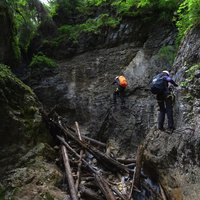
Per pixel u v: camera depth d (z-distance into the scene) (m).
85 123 11.92
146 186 7.75
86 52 13.32
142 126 10.53
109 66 12.52
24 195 6.89
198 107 6.64
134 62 11.93
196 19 8.07
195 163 6.18
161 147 7.39
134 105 11.05
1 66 9.05
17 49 11.96
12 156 7.72
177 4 11.32
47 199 6.87
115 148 10.62
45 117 9.66
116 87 11.95
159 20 11.95
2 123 7.77
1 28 10.04
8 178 7.21
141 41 12.38
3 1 10.20
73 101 12.34
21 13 12.85
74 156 8.99
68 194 7.33
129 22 12.75
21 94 8.98
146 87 11.12
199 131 6.25
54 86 12.79
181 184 6.42
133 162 9.35
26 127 8.38
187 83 7.16
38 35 14.12
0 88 8.04
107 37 13.06
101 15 13.53
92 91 12.27
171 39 11.34
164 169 7.13
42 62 13.16
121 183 8.16
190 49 7.93
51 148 8.88
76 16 14.70
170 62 10.77
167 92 7.21
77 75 12.83
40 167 7.82
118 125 11.13
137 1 12.47
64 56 13.56
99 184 7.42
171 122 7.07
